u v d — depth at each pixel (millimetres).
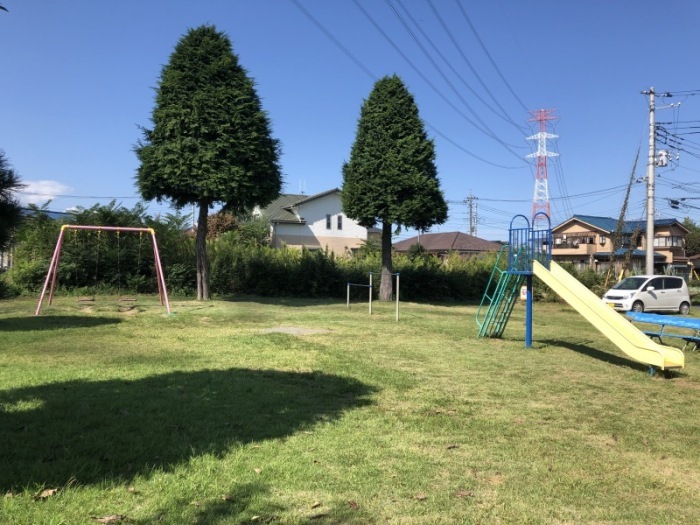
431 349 9281
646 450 4340
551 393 6242
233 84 16391
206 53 16312
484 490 3441
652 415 5398
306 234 45344
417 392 6062
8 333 9336
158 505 2979
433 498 3281
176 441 4016
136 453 3730
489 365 7926
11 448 3697
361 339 10258
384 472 3662
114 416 4539
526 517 3078
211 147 15867
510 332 12609
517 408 5512
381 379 6664
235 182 15891
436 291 24578
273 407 5148
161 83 16312
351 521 2941
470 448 4230
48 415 4473
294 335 10492
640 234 53656
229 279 21250
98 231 18766
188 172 15617
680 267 54750
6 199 8664
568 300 9281
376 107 20266
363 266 24000
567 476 3730
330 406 5316
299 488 3330
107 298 17547
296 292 22234
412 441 4340
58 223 19156
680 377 7449
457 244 57906
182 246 21031
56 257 14641
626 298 19547
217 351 8367
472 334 11641
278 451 3939
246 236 39844
